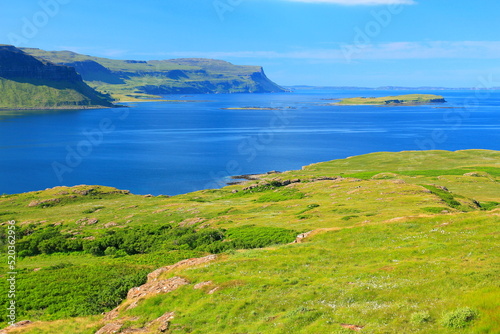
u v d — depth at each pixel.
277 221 67.75
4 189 156.75
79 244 71.88
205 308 28.28
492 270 24.97
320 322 22.12
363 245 39.94
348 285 27.59
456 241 34.44
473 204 72.12
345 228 47.19
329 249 39.62
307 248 40.69
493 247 30.77
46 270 55.44
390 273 28.70
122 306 34.16
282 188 105.00
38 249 72.12
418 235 39.25
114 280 46.38
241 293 29.47
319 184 100.06
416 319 20.03
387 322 20.61
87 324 33.50
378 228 44.69
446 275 25.75
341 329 20.61
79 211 100.19
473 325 18.23
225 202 98.12
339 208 68.88
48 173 183.38
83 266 56.72
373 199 74.12
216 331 24.62
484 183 100.75
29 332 32.91
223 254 42.81
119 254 66.00
